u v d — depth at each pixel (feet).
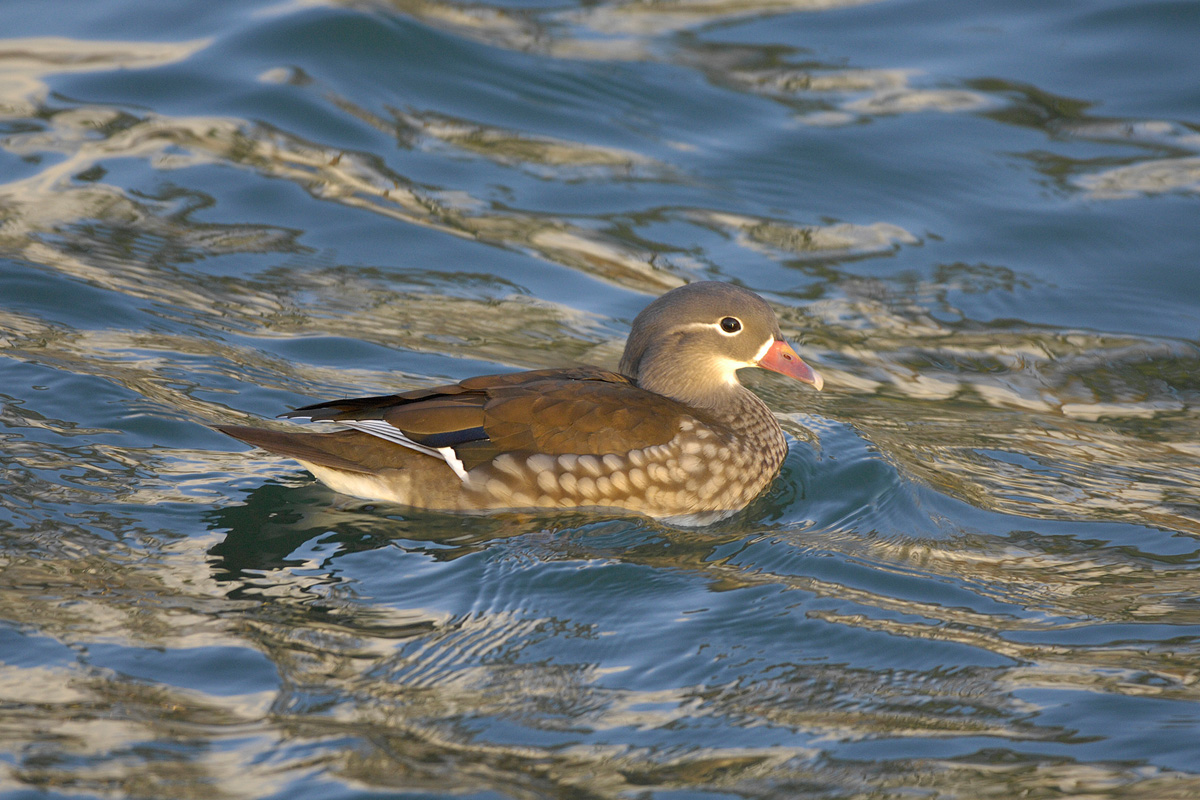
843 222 55.26
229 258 49.55
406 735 25.03
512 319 47.44
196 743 24.27
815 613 30.76
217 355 42.80
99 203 51.93
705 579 32.48
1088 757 25.04
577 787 23.72
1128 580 32.94
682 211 55.36
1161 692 27.43
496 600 30.78
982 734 25.89
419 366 43.55
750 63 66.08
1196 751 25.20
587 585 31.89
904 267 52.60
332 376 42.57
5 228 48.96
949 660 28.78
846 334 48.37
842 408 43.86
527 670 27.91
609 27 67.97
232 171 55.21
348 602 30.25
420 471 35.17
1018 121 61.46
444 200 54.90
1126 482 38.99
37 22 65.10
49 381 39.37
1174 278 52.19
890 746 25.40
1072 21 68.33
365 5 65.41
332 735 24.80
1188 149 59.00
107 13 66.18
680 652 28.89
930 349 47.78
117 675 26.35
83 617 28.37
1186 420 43.39
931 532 35.63
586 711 26.37
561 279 50.60
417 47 64.18
